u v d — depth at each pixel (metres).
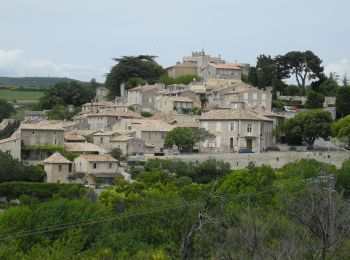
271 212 65.00
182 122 174.00
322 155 138.25
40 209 82.38
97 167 131.50
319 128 153.75
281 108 199.38
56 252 66.25
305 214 54.00
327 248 51.06
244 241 50.25
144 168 132.75
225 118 150.62
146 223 78.31
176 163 128.88
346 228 49.91
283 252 48.66
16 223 80.25
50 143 148.62
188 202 81.62
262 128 153.00
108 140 158.00
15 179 125.94
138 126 159.88
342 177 93.12
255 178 106.69
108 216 82.12
